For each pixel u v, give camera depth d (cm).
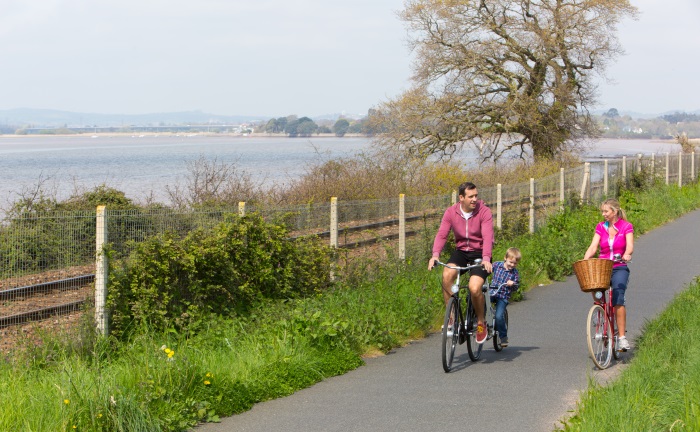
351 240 1605
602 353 1028
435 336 1295
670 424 696
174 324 1154
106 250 1095
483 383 962
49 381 864
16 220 1070
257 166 7894
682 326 1111
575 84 4678
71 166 9819
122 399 769
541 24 4547
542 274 1814
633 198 2989
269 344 1057
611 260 1016
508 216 2266
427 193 3081
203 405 837
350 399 898
